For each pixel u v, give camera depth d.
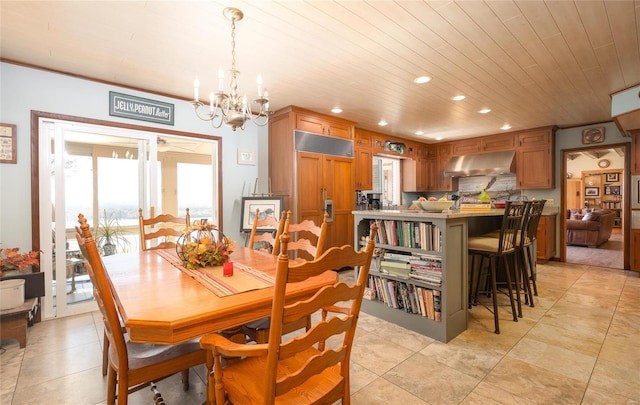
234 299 1.23
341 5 1.93
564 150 5.19
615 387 1.74
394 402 1.64
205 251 1.76
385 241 2.75
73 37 2.27
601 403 1.61
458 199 6.49
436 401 1.65
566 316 2.79
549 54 2.58
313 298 0.99
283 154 4.11
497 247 2.53
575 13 2.02
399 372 1.92
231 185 3.98
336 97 3.65
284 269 0.90
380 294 2.78
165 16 2.02
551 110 4.19
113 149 3.24
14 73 2.64
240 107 2.14
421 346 2.26
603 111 4.25
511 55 2.60
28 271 2.57
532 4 1.93
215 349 1.04
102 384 1.81
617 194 10.09
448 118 4.61
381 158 6.29
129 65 2.74
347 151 4.70
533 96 3.61
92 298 3.06
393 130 5.44
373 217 2.80
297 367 1.26
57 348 2.25
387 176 6.55
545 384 1.78
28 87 2.70
